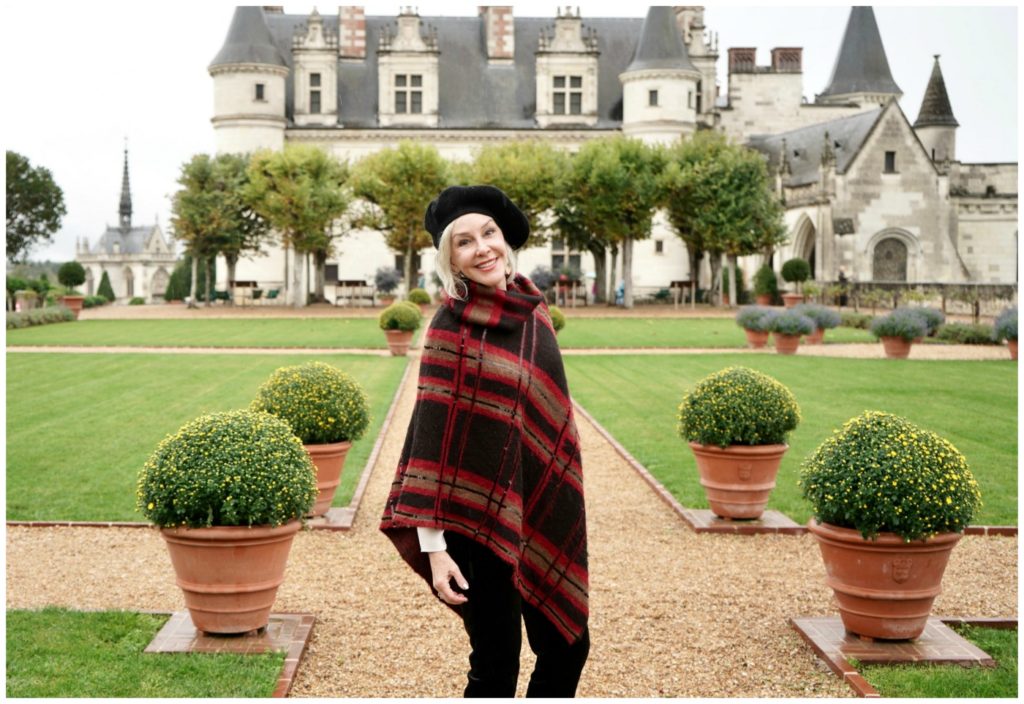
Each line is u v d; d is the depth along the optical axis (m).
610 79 65.69
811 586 7.32
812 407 15.77
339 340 29.08
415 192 46.34
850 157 52.16
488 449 3.75
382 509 9.74
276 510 5.89
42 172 52.81
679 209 48.44
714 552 8.27
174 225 48.44
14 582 7.27
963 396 17.02
